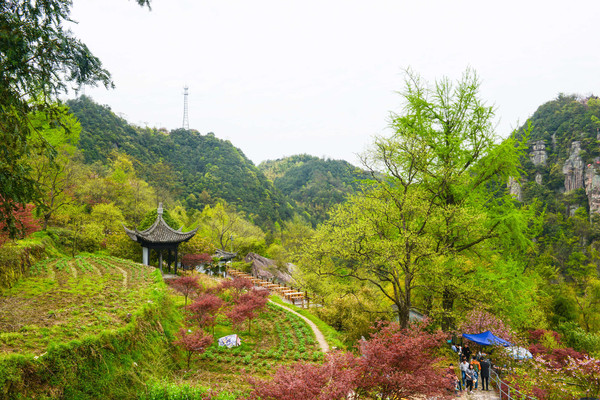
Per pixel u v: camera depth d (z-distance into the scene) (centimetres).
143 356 1120
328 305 2578
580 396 1241
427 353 814
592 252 7606
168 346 1328
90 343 912
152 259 2911
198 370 1302
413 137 1850
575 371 1324
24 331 922
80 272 1866
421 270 1786
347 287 1956
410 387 719
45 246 2175
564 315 3328
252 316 1828
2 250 1453
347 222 1942
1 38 604
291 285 3491
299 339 1845
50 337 892
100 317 1110
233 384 1183
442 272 1742
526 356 1712
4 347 802
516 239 1833
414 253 1769
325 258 2003
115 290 1528
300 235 7344
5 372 698
